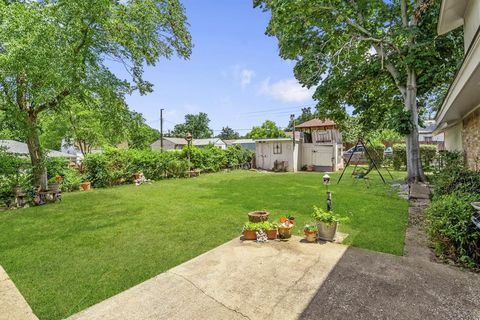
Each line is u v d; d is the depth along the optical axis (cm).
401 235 391
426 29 845
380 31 1002
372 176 1158
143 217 532
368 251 330
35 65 586
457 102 514
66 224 497
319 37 991
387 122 979
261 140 1672
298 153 1630
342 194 742
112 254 345
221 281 261
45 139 1711
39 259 333
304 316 204
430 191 661
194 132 5497
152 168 1198
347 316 203
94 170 1001
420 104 1123
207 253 332
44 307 231
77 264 317
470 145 687
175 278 269
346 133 1847
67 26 650
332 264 294
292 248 343
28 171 772
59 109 816
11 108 687
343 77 1025
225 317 206
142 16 795
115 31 752
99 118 875
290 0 840
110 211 596
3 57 551
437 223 313
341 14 894
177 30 904
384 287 244
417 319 199
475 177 469
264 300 227
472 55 314
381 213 523
